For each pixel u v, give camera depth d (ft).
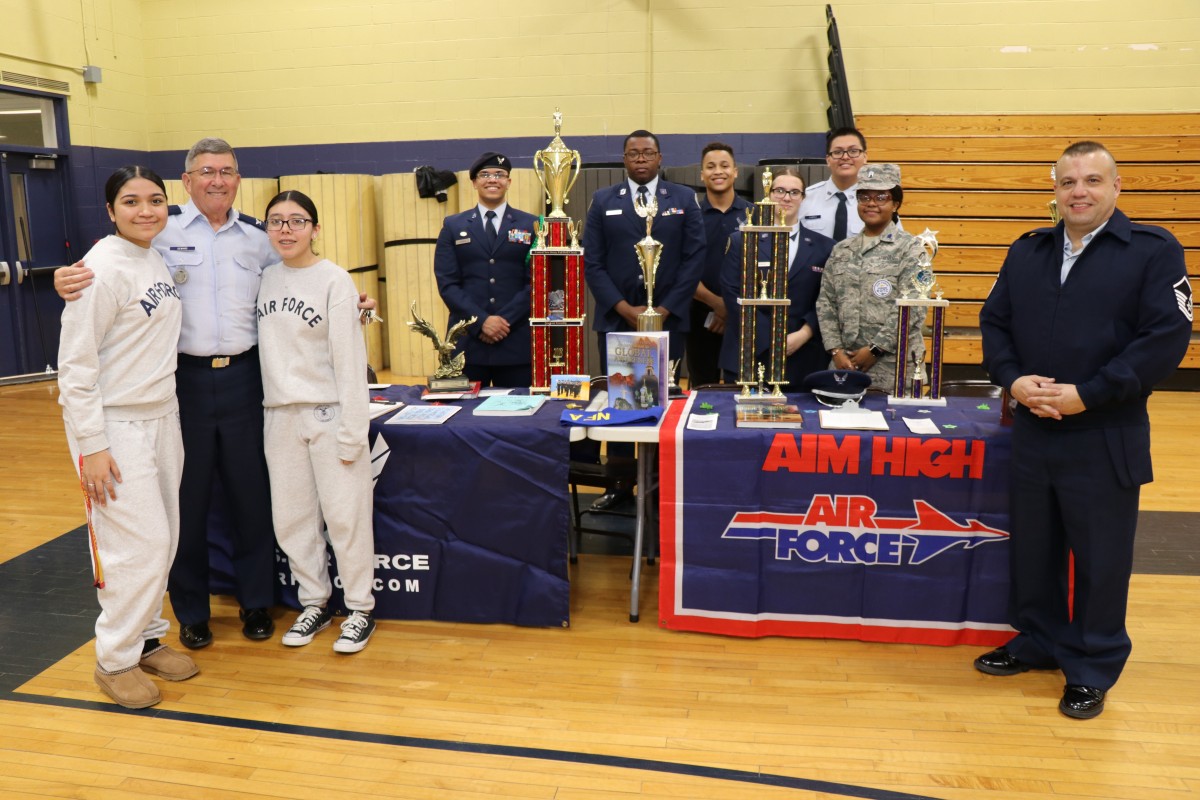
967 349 24.00
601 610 10.63
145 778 7.39
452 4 26.35
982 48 24.50
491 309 13.12
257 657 9.49
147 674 9.09
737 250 12.76
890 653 9.46
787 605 9.70
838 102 22.95
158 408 8.51
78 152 26.89
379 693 8.72
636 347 10.21
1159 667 9.17
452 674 9.08
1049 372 8.25
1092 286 7.97
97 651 8.55
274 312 9.18
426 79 26.81
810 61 25.14
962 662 9.27
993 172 24.25
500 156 13.05
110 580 8.31
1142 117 23.91
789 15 25.02
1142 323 7.77
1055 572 8.81
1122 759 7.55
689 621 9.85
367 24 26.94
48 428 20.26
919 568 9.41
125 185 8.09
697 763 7.52
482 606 10.18
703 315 15.51
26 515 14.34
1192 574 11.60
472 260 13.14
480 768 7.47
